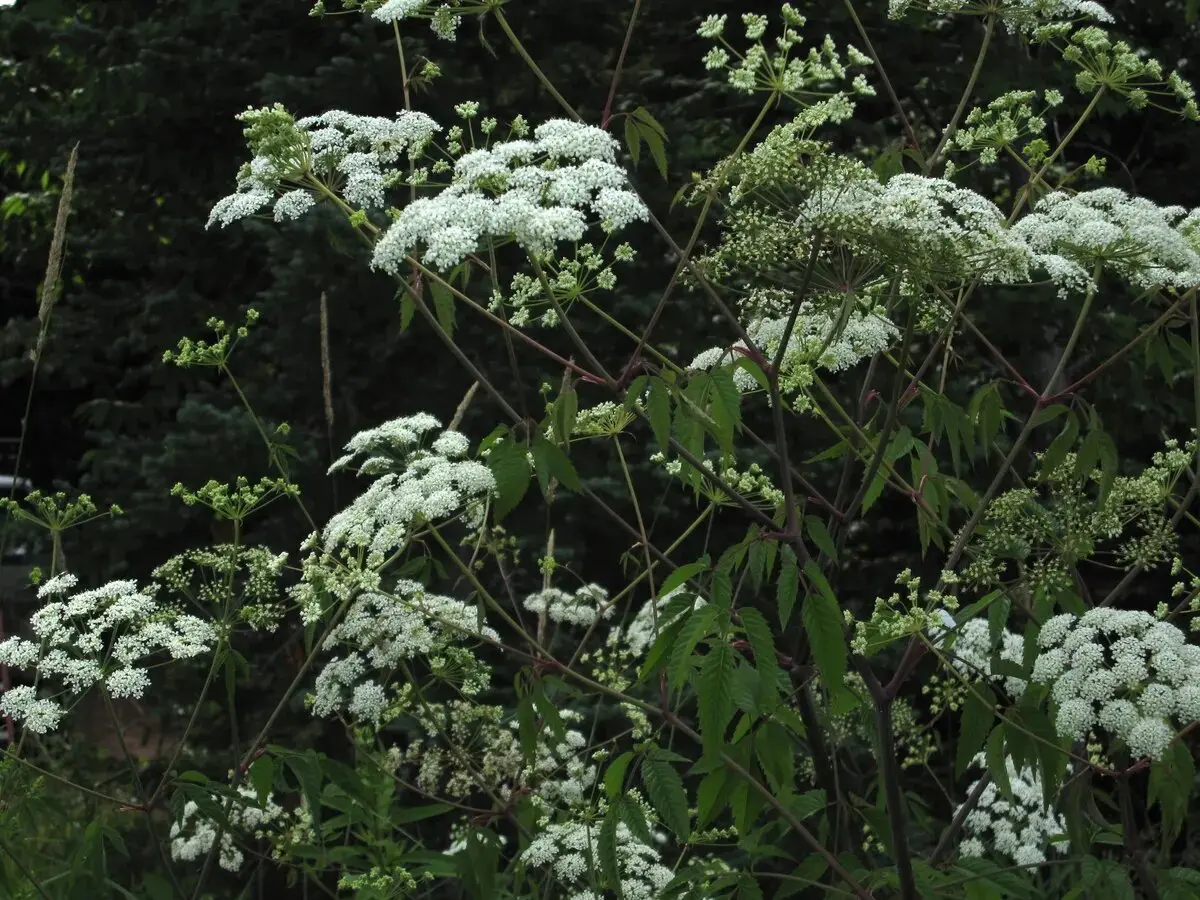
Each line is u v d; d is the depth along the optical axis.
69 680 3.58
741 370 3.54
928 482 3.52
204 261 8.35
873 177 3.05
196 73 7.95
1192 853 6.12
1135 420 7.68
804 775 4.58
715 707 2.68
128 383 8.54
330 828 4.00
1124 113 7.90
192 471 7.20
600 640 6.92
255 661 7.11
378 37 7.85
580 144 3.00
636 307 7.13
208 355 3.75
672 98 8.36
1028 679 3.17
